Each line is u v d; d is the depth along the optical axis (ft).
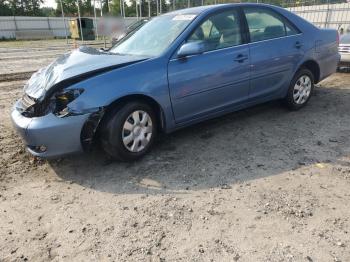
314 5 53.01
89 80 11.92
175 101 13.60
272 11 17.04
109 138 12.46
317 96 21.67
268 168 12.68
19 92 25.61
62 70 12.66
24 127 11.69
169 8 58.34
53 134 11.55
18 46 79.36
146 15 58.90
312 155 13.61
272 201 10.65
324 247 8.70
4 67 39.60
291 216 9.91
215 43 14.71
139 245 8.98
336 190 11.16
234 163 13.14
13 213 10.51
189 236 9.24
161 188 11.61
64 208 10.69
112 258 8.57
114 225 9.81
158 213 10.26
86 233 9.52
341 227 9.41
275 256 8.45
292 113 18.53
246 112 18.90
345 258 8.32
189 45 13.42
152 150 14.42
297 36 17.61
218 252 8.64
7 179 12.49
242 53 15.28
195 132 16.25
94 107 11.81
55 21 140.36
